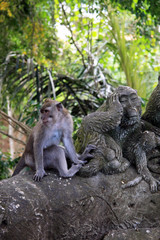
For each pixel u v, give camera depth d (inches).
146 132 193.0
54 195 162.6
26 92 300.4
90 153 185.3
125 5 322.0
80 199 166.4
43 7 390.6
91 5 350.3
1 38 384.2
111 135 190.2
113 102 183.9
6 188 154.9
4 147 629.9
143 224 176.4
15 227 142.4
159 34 397.4
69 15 373.4
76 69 398.0
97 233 168.9
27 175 174.4
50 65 381.7
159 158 197.2
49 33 392.2
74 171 174.2
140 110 188.1
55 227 158.2
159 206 179.6
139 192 180.9
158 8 313.6
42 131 175.9
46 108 180.1
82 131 194.2
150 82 399.2
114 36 320.8
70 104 326.0
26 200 151.3
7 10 363.9
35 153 173.8
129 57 327.9
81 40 398.9
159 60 473.4
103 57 385.7
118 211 175.0
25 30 375.2
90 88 321.1
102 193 173.9
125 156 193.6
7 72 309.0
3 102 354.0
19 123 286.8
